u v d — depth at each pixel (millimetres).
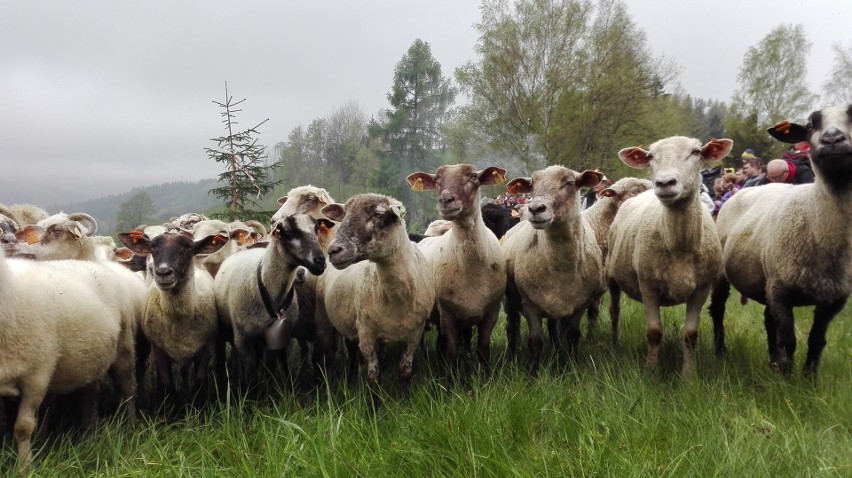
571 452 3748
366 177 42531
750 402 4734
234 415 4930
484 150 33188
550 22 29969
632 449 3787
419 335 5742
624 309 9398
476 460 3697
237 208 12445
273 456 3752
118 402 6047
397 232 5254
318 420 4250
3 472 4156
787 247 5453
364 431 4305
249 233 7668
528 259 6406
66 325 4840
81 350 4984
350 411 4574
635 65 30875
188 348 6168
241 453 4078
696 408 4574
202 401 6156
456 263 6148
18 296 4453
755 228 6145
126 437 4781
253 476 3613
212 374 7383
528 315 6602
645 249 5953
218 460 4242
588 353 6688
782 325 5574
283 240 5828
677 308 9359
